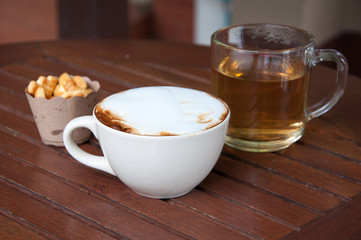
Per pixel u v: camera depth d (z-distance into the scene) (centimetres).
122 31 160
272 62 63
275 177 63
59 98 65
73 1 153
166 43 94
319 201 60
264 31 68
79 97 66
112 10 155
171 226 57
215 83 67
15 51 90
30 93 67
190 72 84
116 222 57
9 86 80
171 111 58
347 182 63
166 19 237
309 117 70
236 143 67
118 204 59
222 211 58
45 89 67
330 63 190
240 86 64
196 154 57
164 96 60
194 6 224
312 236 56
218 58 66
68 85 67
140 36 239
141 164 57
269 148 66
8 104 76
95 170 64
